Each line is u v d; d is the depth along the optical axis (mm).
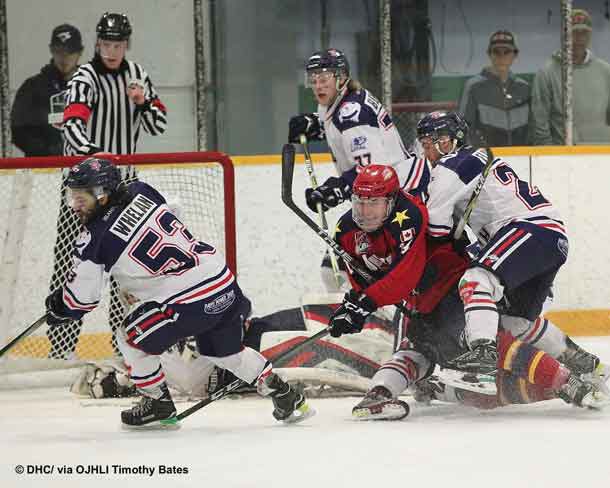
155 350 9555
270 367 9812
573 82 18891
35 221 15180
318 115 13102
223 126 18938
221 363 9812
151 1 18750
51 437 9586
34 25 18359
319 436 9117
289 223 16859
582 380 9781
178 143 19016
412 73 18906
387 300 9672
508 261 9734
